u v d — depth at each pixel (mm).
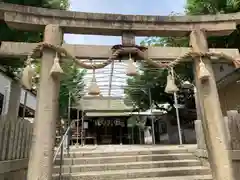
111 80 9133
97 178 4836
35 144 2848
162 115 15586
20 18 3258
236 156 4359
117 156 5895
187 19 3674
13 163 3523
